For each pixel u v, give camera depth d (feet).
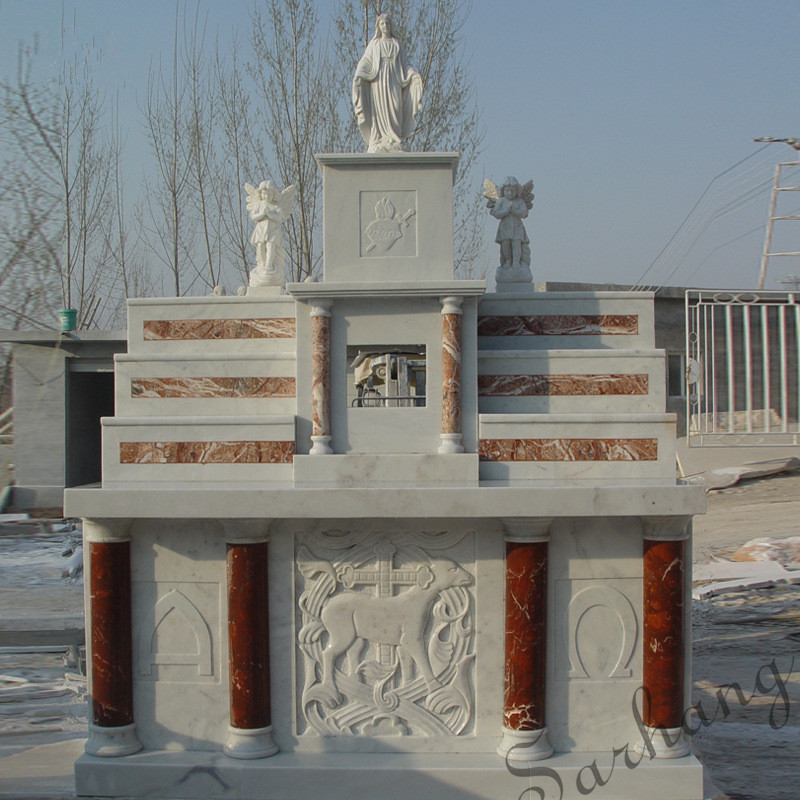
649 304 21.30
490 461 19.47
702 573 38.88
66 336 53.42
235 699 18.78
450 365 19.31
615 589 19.06
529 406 20.36
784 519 45.98
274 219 22.99
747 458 56.08
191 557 19.21
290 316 21.29
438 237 19.89
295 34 59.88
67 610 35.37
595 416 19.47
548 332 21.29
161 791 18.38
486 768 18.19
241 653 18.71
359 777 18.17
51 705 25.07
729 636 31.83
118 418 19.72
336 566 19.13
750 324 58.23
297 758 18.70
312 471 19.26
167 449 19.70
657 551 18.58
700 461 56.34
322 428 19.44
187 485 19.17
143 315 21.58
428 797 18.12
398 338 19.65
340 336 19.67
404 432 19.57
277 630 19.13
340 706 19.15
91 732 19.06
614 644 19.04
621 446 19.47
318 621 19.17
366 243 19.92
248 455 19.63
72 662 29.14
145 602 19.31
